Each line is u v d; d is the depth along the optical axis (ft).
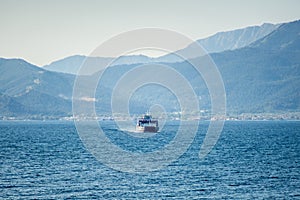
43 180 462.19
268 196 402.72
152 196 398.83
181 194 406.00
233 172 517.55
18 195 400.67
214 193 410.52
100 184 443.73
